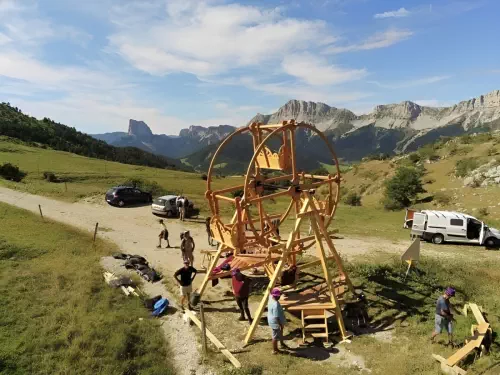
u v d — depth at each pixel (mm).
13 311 11383
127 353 9766
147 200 33219
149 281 14844
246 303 11781
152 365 9469
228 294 13961
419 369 9398
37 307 11789
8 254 16234
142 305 12688
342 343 10828
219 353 10094
